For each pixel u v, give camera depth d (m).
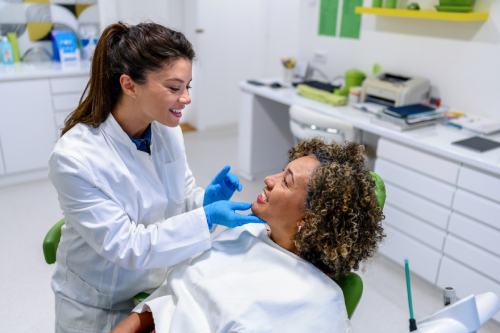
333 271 0.92
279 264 0.92
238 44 4.23
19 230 2.38
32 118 2.86
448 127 2.10
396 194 2.04
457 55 2.22
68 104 2.96
